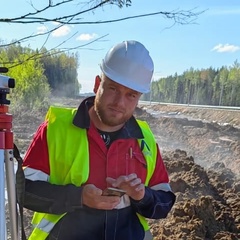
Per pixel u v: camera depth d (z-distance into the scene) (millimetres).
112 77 2141
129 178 2100
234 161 18250
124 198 2289
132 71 2150
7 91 1842
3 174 1854
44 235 2252
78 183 2184
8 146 1878
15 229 1962
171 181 9398
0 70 1850
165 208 2396
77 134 2227
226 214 7602
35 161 2176
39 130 2266
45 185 2131
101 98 2182
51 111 2297
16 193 1966
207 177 10547
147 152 2398
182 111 60844
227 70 84812
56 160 2189
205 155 21109
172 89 96438
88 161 2221
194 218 6914
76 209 2225
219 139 26078
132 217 2355
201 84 91688
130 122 2395
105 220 2236
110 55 2205
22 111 26578
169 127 30219
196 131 29266
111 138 2312
